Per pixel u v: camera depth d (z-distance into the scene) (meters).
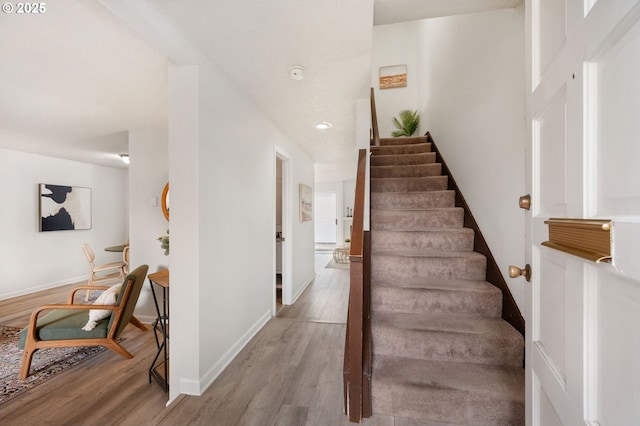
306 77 2.17
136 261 3.46
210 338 1.93
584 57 0.58
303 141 4.02
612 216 0.49
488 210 2.15
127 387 2.10
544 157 0.82
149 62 1.90
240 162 2.40
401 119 5.12
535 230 0.87
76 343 2.40
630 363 0.45
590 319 0.57
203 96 1.85
